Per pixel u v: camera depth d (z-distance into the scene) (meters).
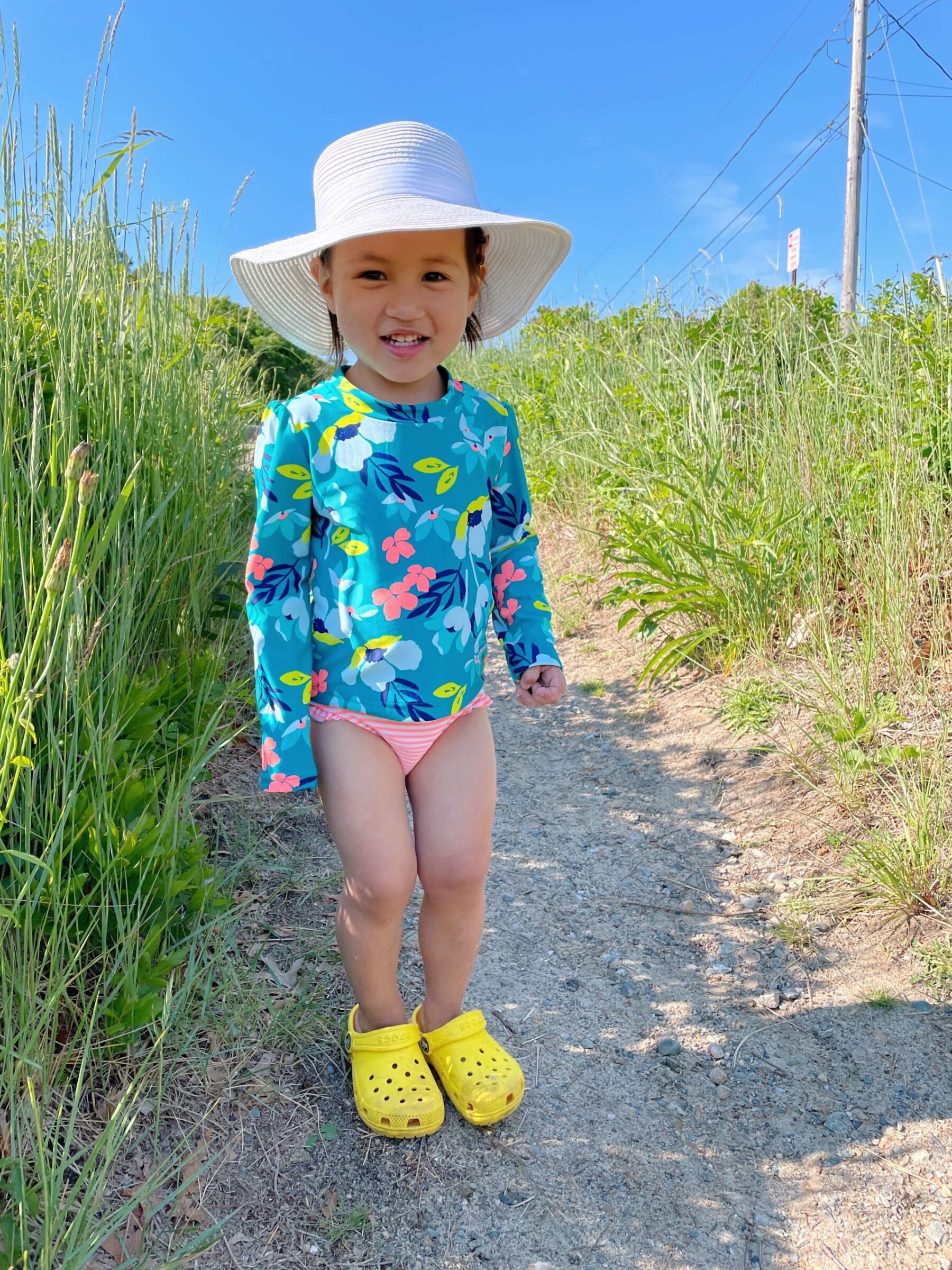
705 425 3.90
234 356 3.98
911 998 1.97
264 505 1.59
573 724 3.43
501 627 1.85
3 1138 1.40
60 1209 1.24
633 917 2.34
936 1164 1.62
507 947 2.24
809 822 2.55
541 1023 1.99
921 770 2.41
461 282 1.57
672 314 5.23
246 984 1.90
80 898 1.66
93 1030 1.61
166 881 1.78
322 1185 1.55
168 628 2.54
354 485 1.56
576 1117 1.75
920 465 3.19
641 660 3.77
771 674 3.20
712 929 2.28
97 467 2.01
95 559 1.43
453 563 1.61
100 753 1.70
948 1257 1.46
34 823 1.66
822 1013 1.98
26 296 2.14
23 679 1.39
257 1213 1.48
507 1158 1.65
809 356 4.18
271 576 1.60
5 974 1.42
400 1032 1.70
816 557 3.29
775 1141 1.69
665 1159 1.66
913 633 2.99
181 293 3.10
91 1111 1.54
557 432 5.61
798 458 3.66
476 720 1.70
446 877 1.63
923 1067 1.81
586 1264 1.47
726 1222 1.54
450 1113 1.73
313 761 1.58
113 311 2.43
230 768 2.71
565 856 2.62
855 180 10.98
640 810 2.81
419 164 1.61
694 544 3.48
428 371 1.59
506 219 1.56
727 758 2.95
